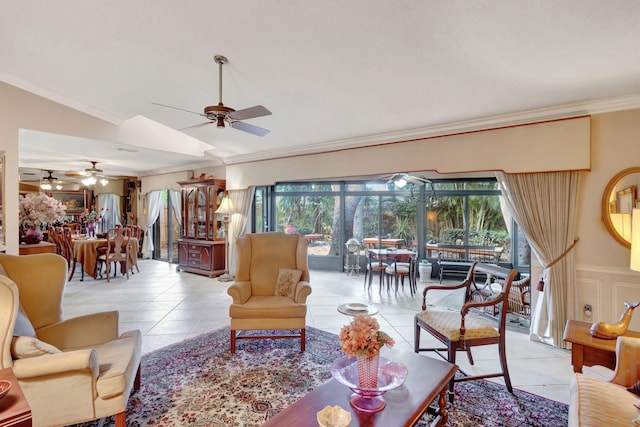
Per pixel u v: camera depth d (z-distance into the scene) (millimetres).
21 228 4578
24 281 2178
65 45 2680
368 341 1603
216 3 2023
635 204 2895
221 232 6555
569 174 3172
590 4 1837
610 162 3014
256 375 2611
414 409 1530
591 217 3105
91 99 3861
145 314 4105
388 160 4309
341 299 4867
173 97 3578
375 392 1575
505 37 2189
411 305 4590
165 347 3119
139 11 2156
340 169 4805
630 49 2223
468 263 6066
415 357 2045
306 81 3027
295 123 4148
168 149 5500
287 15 2102
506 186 3488
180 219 7492
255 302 3129
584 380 1771
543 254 3273
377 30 2215
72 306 4441
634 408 1503
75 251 6098
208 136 5008
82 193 9211
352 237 7062
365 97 3287
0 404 1244
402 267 5438
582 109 3064
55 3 2143
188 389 2402
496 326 3832
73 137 4301
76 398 1651
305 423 1431
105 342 2295
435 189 6477
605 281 3037
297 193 7344
